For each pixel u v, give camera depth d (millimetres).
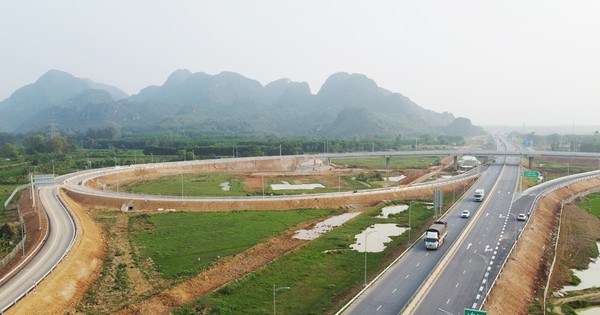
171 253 113750
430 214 161375
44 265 93812
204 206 166625
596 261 115938
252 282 95875
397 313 73938
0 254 109688
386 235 135375
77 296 86375
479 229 129250
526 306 85125
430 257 103562
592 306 89062
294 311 81625
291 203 174875
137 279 96062
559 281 100500
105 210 163250
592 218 158875
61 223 130250
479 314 63719
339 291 90750
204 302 84125
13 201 175375
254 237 129500
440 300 79125
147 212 161250
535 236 125750
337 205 179000
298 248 119938
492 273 92750
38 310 76000
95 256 108875
